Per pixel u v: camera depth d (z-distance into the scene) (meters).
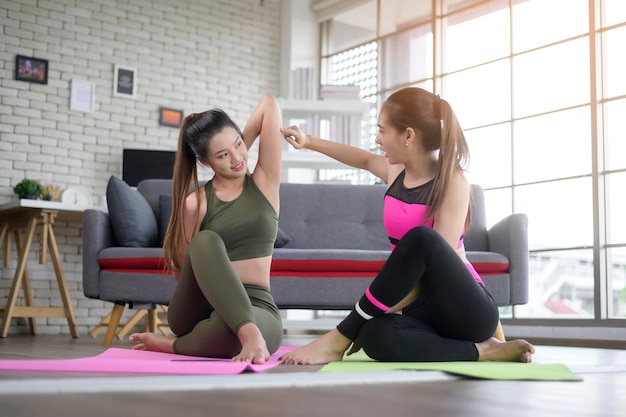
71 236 6.49
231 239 2.34
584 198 5.46
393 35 7.01
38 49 6.52
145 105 6.95
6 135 6.33
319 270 4.12
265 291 2.36
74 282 6.46
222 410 1.04
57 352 2.95
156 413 1.00
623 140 5.30
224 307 2.01
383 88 7.07
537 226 5.75
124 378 1.39
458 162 2.20
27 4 6.50
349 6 7.35
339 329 2.03
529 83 5.89
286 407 1.10
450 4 6.55
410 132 2.18
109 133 6.76
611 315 5.27
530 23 5.91
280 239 4.71
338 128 6.48
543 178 5.74
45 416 0.96
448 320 2.02
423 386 1.48
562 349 4.29
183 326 2.29
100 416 0.96
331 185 5.03
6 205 5.63
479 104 6.25
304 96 7.01
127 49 6.91
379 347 1.99
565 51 5.66
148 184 4.94
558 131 5.66
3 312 5.62
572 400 1.28
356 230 4.95
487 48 6.22
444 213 2.15
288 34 7.58
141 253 4.09
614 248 5.30
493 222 6.04
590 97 5.46
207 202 2.38
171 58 7.11
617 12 5.39
